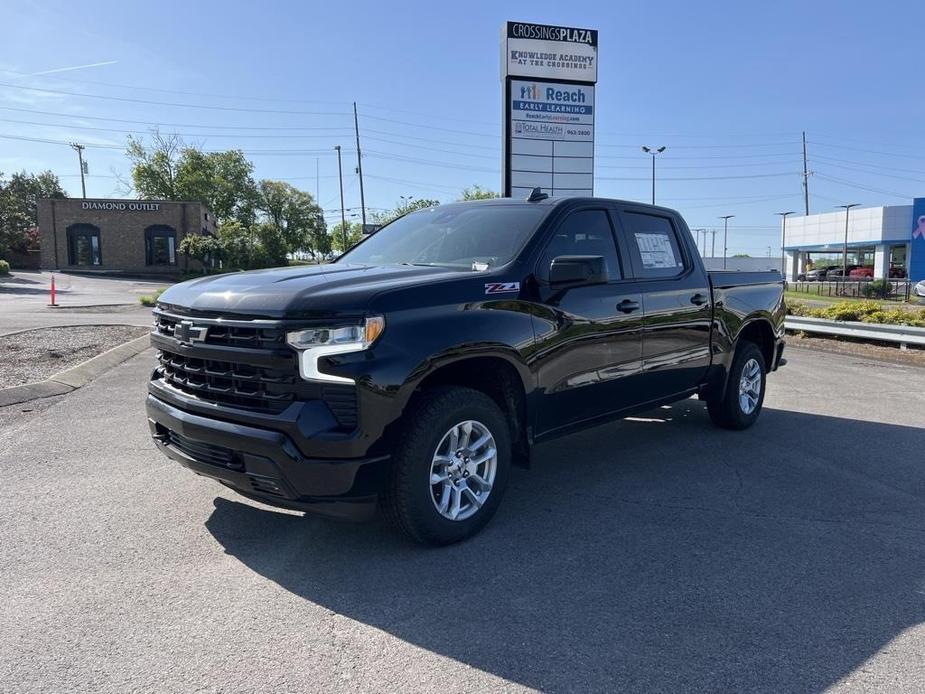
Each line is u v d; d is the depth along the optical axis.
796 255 57.72
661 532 4.17
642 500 4.73
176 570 3.58
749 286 6.53
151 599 3.28
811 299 31.02
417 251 4.88
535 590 3.41
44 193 102.00
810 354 12.71
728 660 2.83
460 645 2.92
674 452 5.93
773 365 7.09
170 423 3.83
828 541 4.07
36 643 2.90
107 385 8.27
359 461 3.39
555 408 4.49
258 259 47.25
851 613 3.23
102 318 15.54
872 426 6.91
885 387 9.12
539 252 4.42
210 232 53.69
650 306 5.23
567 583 3.49
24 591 3.35
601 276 4.21
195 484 4.88
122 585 3.42
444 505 3.84
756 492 4.92
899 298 34.44
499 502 4.12
